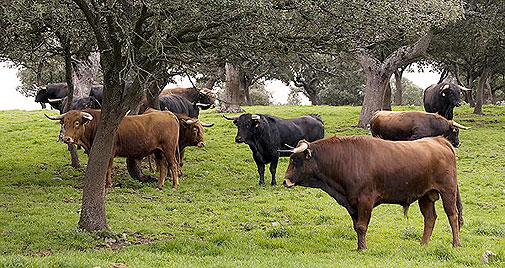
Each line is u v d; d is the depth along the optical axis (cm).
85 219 1026
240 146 2272
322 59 1243
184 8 917
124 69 895
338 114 3303
